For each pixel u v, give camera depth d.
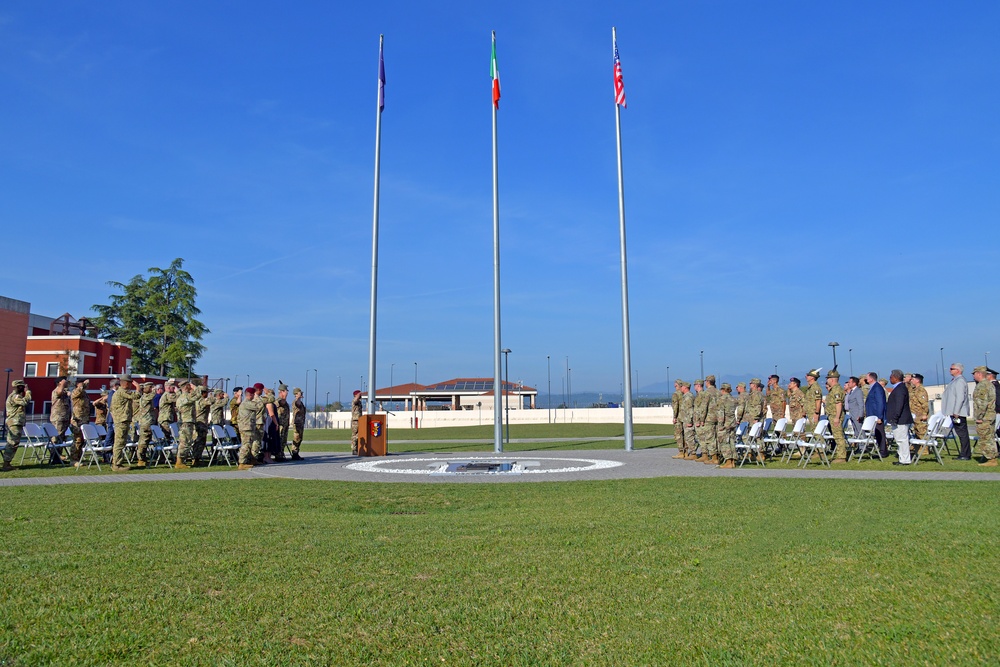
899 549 8.09
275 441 23.34
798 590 6.70
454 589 6.86
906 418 18.78
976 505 11.29
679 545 8.71
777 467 19.11
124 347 62.75
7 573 7.43
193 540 9.18
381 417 26.47
